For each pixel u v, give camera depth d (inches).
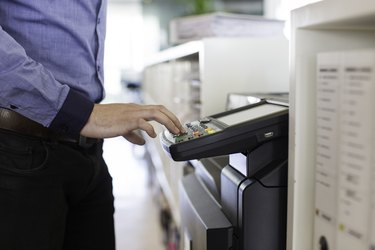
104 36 38.3
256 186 26.9
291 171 23.3
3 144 30.7
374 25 21.4
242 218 27.3
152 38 185.6
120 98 236.1
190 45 51.3
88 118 29.3
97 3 36.2
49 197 33.3
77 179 35.9
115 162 187.8
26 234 32.0
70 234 40.9
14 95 27.7
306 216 23.3
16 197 31.1
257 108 31.2
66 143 34.0
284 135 26.9
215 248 28.9
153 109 29.6
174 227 70.2
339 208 19.2
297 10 22.1
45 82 28.3
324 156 20.4
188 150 25.8
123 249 93.3
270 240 27.3
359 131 17.3
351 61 17.6
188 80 59.2
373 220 16.9
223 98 47.3
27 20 31.9
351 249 18.5
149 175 143.2
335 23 20.6
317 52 22.6
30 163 31.6
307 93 22.6
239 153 29.5
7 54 26.5
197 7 87.4
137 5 259.6
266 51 48.0
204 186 38.8
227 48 46.9
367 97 16.6
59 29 32.7
